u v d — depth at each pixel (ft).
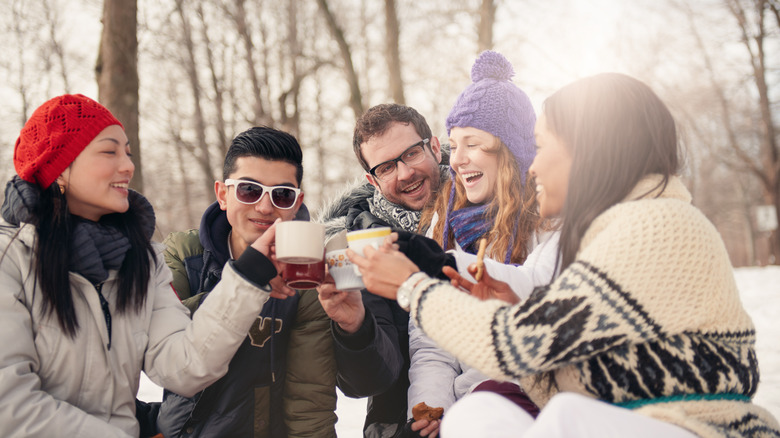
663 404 4.44
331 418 7.30
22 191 5.69
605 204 4.91
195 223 68.85
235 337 6.06
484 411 4.58
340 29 48.08
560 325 4.49
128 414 6.08
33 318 5.61
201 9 55.42
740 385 4.52
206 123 59.26
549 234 7.55
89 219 6.18
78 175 5.84
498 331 4.64
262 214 6.95
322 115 65.82
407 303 5.17
